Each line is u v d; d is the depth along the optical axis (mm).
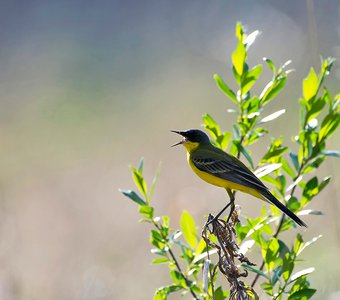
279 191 8273
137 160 19594
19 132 23172
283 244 7785
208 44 25328
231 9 25641
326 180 8117
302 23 22375
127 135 21562
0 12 30891
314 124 8164
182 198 12820
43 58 28234
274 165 7609
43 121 23688
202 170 8938
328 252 13125
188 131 9430
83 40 28953
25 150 21859
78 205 17250
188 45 26219
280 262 7730
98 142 21609
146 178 17938
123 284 13125
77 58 27734
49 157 21234
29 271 13602
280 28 22531
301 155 8180
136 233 15328
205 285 6980
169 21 27859
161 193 16859
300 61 21219
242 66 8195
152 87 24594
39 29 30453
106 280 12609
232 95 8258
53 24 30484
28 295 12758
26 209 17219
